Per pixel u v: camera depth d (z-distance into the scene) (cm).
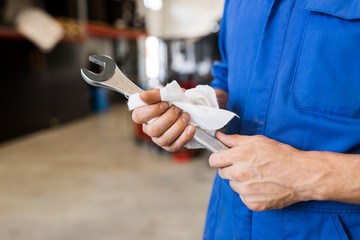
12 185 256
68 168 298
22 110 419
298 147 47
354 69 41
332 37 41
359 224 46
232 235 57
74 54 527
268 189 41
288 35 46
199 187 252
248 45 52
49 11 454
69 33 478
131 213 208
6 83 388
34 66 435
